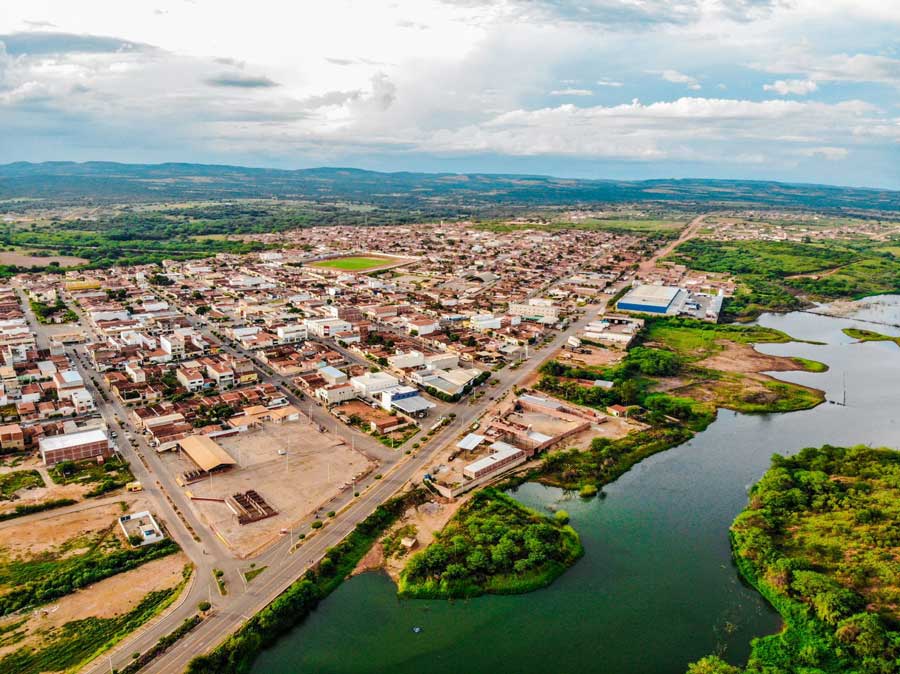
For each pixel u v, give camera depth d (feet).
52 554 483.51
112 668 376.89
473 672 392.06
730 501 604.08
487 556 490.08
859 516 544.21
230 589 449.48
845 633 407.23
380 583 471.21
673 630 430.61
